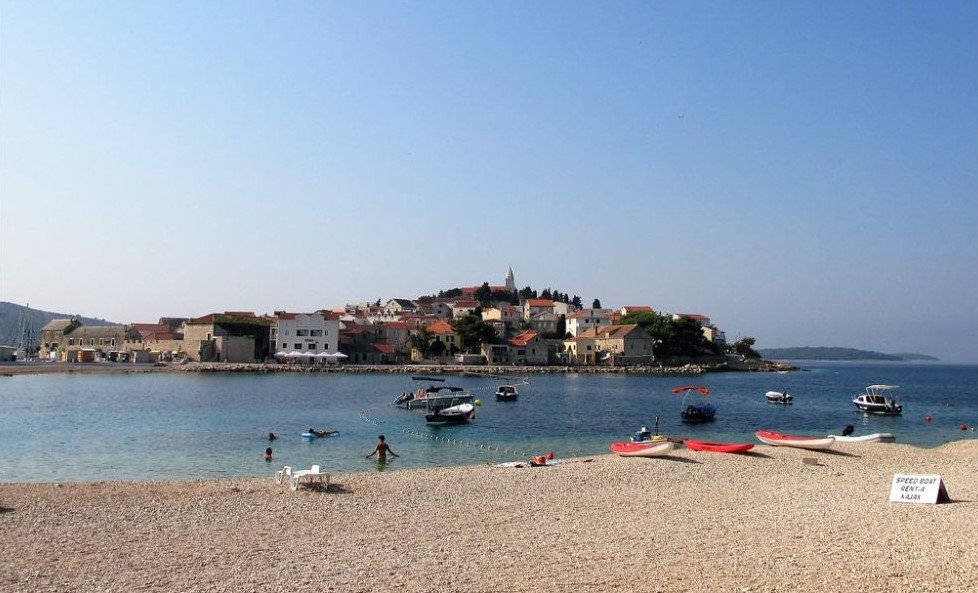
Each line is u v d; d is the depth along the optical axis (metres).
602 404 93.25
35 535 23.45
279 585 18.14
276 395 97.69
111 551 21.61
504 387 98.19
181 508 27.89
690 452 46.16
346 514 26.98
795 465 40.97
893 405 87.19
